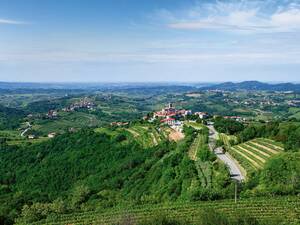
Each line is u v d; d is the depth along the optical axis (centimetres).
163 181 13100
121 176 16625
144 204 10162
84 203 11431
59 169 19912
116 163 19112
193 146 17225
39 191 17500
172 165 14712
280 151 14462
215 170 12450
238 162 13700
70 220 9419
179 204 9675
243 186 10431
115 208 10162
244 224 6850
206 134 19925
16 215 10431
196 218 8656
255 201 9362
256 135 17850
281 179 10406
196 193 9956
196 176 12006
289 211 8756
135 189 13850
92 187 15738
